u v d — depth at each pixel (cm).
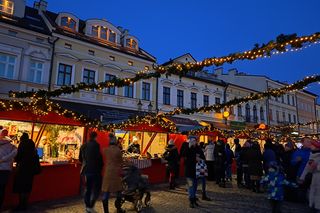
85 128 1017
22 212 675
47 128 1101
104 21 2278
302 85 973
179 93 2606
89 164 654
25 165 692
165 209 739
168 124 1398
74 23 2138
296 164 820
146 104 2317
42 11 2144
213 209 752
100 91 2050
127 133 1603
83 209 724
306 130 4606
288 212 754
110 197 870
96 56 2089
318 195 595
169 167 1084
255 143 1062
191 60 2783
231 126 2805
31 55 1769
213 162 1342
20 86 1694
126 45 2422
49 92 944
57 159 916
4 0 1844
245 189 1097
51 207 738
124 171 722
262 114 3594
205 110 1362
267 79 3822
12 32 1720
